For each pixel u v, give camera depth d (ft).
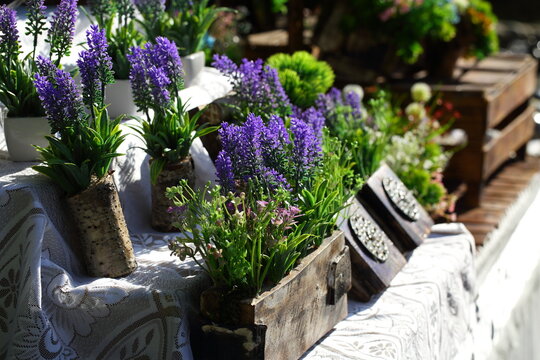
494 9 33.68
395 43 12.47
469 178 12.60
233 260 4.83
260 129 5.39
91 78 5.15
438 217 8.61
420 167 8.81
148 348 5.03
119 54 6.50
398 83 12.94
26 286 4.94
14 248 5.10
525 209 12.67
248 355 4.82
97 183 5.23
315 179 5.66
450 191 12.40
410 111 9.78
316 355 5.43
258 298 4.83
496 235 10.91
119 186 6.15
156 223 6.14
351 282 6.23
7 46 5.53
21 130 5.59
